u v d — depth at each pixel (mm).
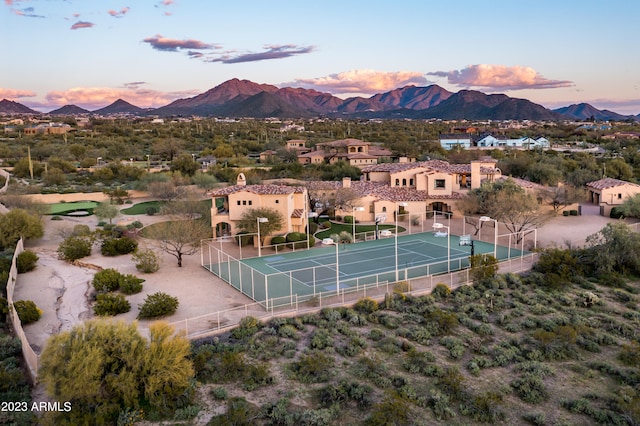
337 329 33156
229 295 39812
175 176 98875
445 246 55438
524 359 29438
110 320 26688
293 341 31344
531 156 117812
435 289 40188
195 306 37344
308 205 67250
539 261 45906
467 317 35469
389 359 29453
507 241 57188
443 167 78062
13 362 27688
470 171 74875
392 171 78000
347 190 69438
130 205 85000
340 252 53688
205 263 49656
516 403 25016
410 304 37750
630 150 136625
